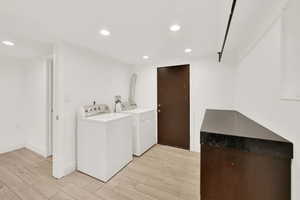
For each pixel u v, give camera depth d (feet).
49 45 7.57
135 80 12.79
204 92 10.05
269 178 3.14
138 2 4.05
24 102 11.03
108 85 10.20
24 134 11.08
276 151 3.04
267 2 3.78
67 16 4.82
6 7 4.28
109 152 6.95
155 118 11.98
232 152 3.45
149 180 6.89
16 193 5.94
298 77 2.80
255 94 5.37
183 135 10.94
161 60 11.34
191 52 9.07
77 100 7.86
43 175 7.27
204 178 3.74
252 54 5.76
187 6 4.23
